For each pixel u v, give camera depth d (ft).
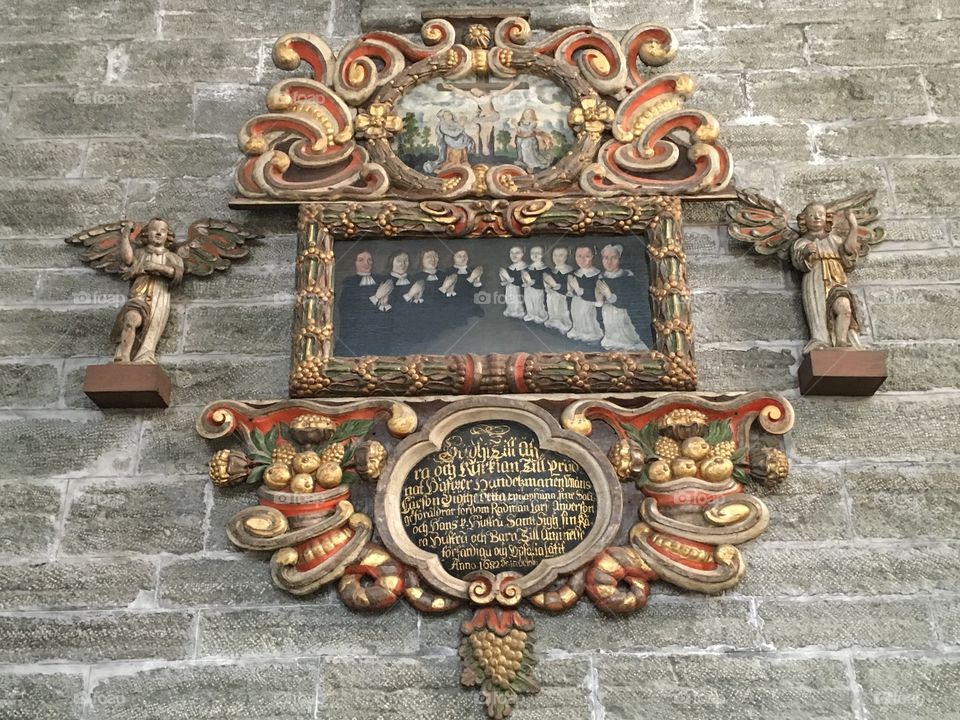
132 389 9.95
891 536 9.68
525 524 9.49
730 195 10.98
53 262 11.03
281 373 10.46
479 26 11.79
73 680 9.20
